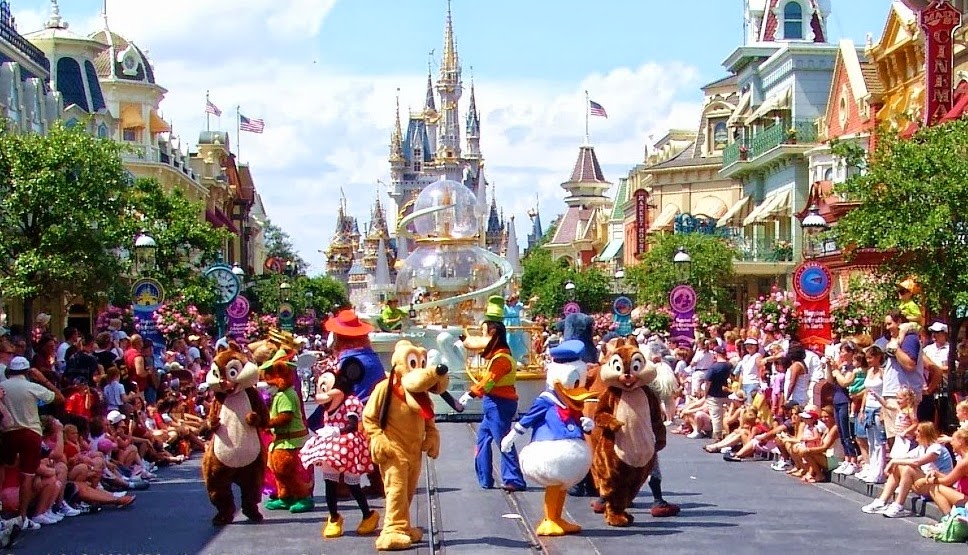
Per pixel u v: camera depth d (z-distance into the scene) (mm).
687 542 12484
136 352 20547
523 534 12891
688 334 31078
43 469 14023
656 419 13430
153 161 57312
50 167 26828
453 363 25156
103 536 13234
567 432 12703
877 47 38219
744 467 18828
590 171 114500
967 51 30953
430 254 28344
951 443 13602
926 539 12695
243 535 13141
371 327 14172
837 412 16984
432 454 12609
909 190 19156
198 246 40562
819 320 23438
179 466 19562
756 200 53281
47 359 17484
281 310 51688
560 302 67938
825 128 44406
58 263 26438
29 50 40500
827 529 13258
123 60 59438
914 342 15328
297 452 14570
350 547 12359
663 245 48406
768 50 55000
